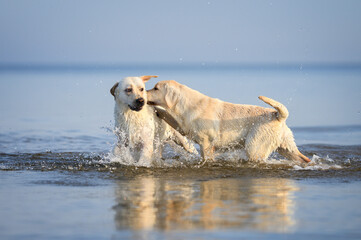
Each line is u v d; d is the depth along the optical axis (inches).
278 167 374.3
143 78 399.5
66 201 265.3
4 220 231.1
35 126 678.5
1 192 287.0
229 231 213.9
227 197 274.1
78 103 1083.3
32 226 221.9
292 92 1193.4
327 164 390.3
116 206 254.7
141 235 209.2
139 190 293.0
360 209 248.5
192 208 250.5
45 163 387.9
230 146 394.6
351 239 205.0
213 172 355.3
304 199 269.9
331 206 254.8
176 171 359.6
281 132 383.2
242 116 387.5
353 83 1770.4
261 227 219.6
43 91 1547.7
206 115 386.0
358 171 358.6
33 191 290.2
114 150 396.5
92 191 290.2
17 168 366.3
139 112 384.2
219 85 1482.5
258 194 282.2
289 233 211.8
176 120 394.9
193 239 204.1
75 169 363.6
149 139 389.4
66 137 568.1
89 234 211.0
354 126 666.8
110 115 831.1
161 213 241.1
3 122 726.5
